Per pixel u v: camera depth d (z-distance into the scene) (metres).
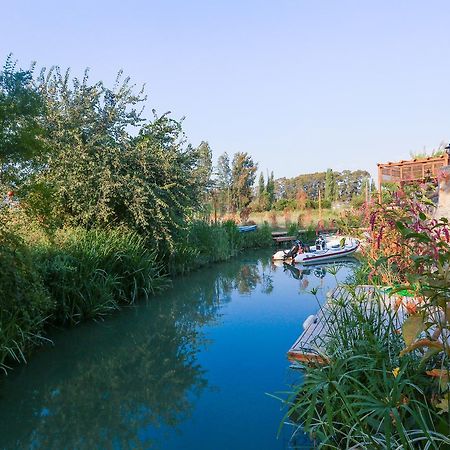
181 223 13.90
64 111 12.20
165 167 12.78
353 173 54.44
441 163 11.56
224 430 4.32
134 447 4.10
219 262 19.06
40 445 4.24
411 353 3.33
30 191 6.86
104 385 5.74
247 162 40.38
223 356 6.71
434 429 2.66
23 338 6.48
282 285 13.27
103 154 11.86
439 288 2.05
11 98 6.11
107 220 11.66
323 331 5.44
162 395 5.34
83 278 8.91
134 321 9.09
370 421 2.94
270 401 4.96
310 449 3.79
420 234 2.21
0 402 5.25
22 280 6.48
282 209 39.78
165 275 13.25
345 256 18.86
